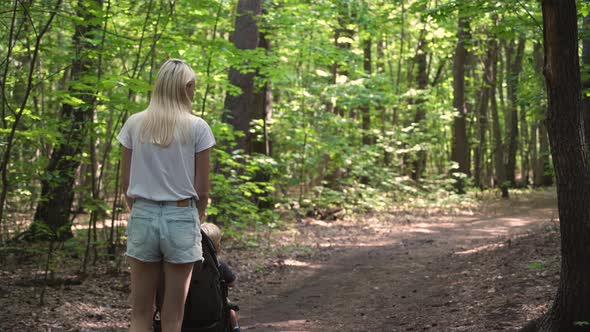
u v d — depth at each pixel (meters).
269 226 13.59
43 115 8.30
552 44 4.84
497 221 17.80
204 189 3.22
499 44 28.31
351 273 10.56
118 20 11.64
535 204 22.73
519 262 8.68
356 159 19.97
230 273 4.35
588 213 4.95
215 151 11.57
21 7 7.30
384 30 22.84
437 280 9.16
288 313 7.94
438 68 31.80
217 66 11.63
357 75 21.70
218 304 3.52
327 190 18.84
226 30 16.28
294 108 18.19
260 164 13.89
